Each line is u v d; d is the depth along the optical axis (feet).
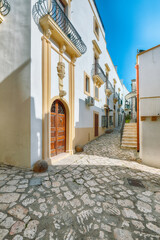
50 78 14.16
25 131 12.07
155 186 9.65
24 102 12.11
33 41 12.19
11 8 12.80
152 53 16.29
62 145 18.02
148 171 12.94
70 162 14.78
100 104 35.91
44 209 6.66
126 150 20.92
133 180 10.59
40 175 10.78
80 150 20.01
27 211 6.46
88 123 27.14
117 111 62.39
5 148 13.23
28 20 12.00
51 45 14.56
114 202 7.47
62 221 5.92
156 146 15.11
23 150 12.17
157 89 15.65
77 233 5.30
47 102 13.84
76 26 21.53
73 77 19.25
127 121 43.75
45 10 13.53
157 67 15.84
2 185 8.89
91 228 5.58
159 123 15.12
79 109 22.79
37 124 12.71
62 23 16.06
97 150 20.98
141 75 16.83
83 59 24.71
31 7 11.97
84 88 24.97
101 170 12.59
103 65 38.75
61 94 15.81
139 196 8.18
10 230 5.30
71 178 10.50
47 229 5.45
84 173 11.68
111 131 40.14
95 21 32.22
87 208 6.88
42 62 13.34
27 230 5.35
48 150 13.84
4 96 13.12
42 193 8.11
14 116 12.60
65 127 18.66
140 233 5.37
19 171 11.43
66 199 7.61
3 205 6.79
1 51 13.28
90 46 28.48
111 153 19.34
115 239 5.05
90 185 9.45
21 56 12.26
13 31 12.68
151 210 6.84
